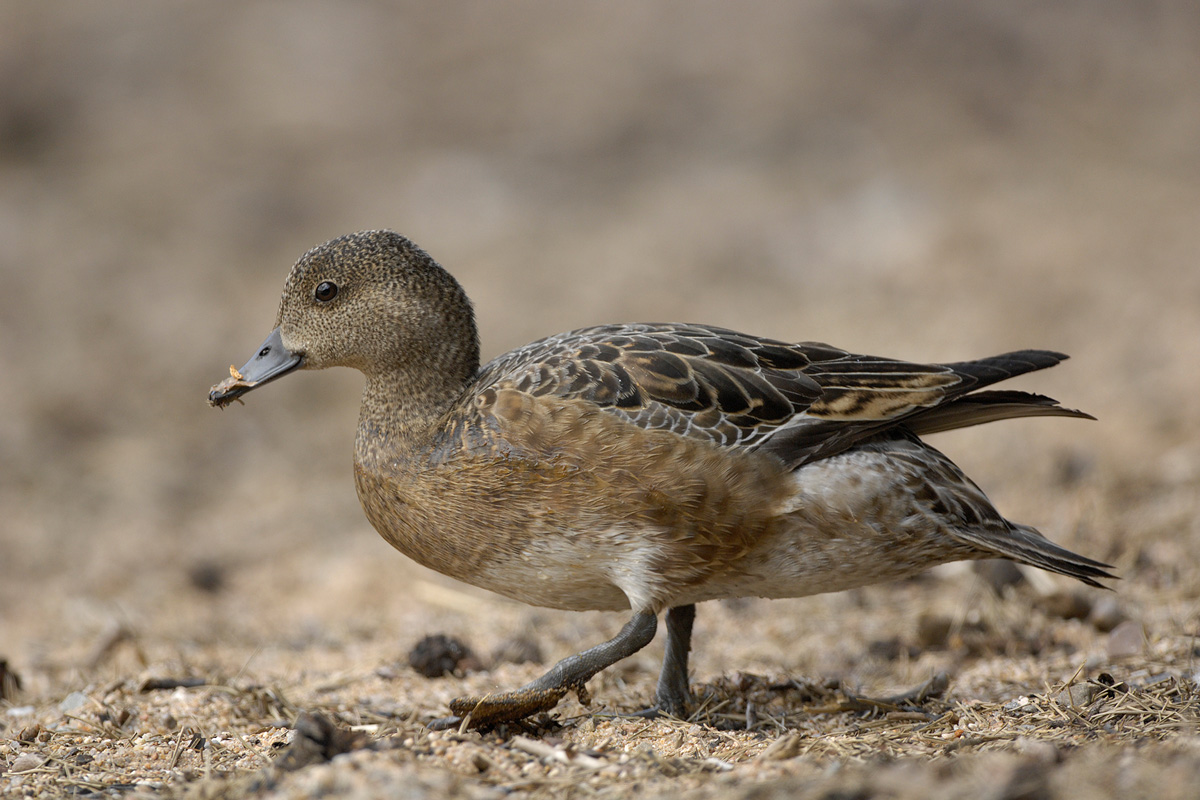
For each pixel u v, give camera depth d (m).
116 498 13.84
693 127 23.23
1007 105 23.30
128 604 11.03
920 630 8.47
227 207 21.56
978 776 4.52
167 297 18.77
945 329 15.77
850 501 6.14
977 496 6.36
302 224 21.20
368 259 6.77
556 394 6.21
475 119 24.19
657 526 6.11
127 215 21.36
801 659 8.43
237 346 17.30
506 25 27.56
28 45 26.33
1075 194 20.00
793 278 18.33
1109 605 8.24
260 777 5.07
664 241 19.66
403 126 24.16
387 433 6.68
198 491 14.20
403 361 6.71
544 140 23.19
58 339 17.44
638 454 6.06
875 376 6.47
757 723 6.60
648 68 25.31
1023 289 16.92
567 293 18.23
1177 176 20.61
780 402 6.25
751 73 24.66
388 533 6.77
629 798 4.83
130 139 24.09
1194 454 11.73
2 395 15.93
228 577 11.83
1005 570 8.91
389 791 4.68
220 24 27.38
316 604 10.88
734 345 6.53
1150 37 25.28
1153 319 15.53
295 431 15.72
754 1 26.95
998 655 8.04
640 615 6.23
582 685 6.33
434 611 10.32
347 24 27.52
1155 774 4.36
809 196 20.50
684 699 6.86
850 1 26.38
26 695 7.90
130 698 7.29
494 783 5.05
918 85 23.86
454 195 21.70
